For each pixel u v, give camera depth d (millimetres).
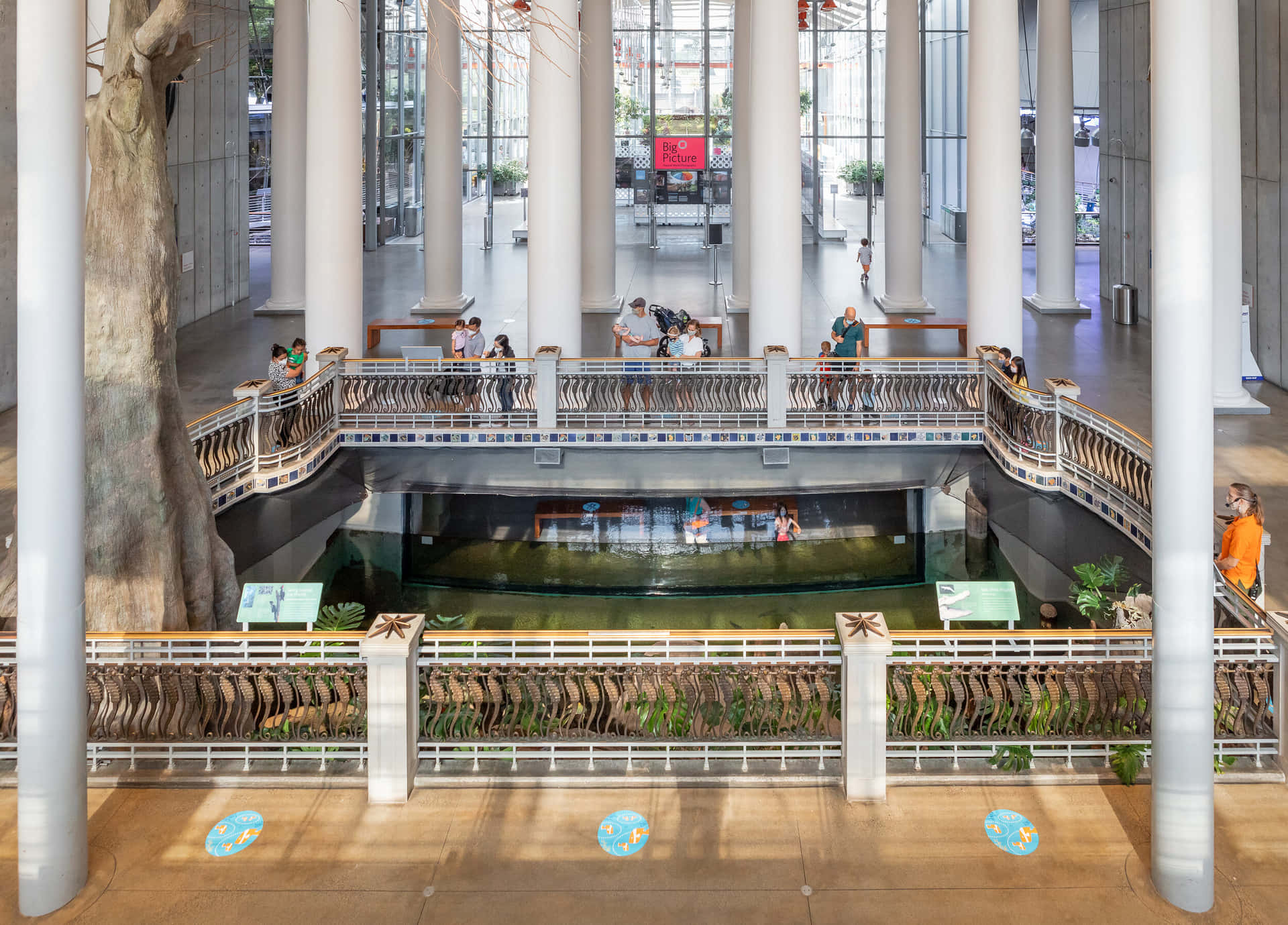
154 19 7836
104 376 8148
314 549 11250
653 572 11055
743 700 6305
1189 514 4938
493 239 31406
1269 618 6254
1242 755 6195
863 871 5309
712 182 31656
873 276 25500
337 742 6246
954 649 6230
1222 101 13867
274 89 21266
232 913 5035
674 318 15336
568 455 12828
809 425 13047
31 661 5000
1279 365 15719
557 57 13930
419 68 32656
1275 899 5086
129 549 8234
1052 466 11391
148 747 6316
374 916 5008
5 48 14227
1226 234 14133
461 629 9367
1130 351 17438
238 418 11281
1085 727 6281
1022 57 31734
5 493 11008
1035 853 5441
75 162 4867
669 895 5141
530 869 5348
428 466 12617
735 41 20578
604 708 6488
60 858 5070
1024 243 32531
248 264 23938
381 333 19391
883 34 31750
